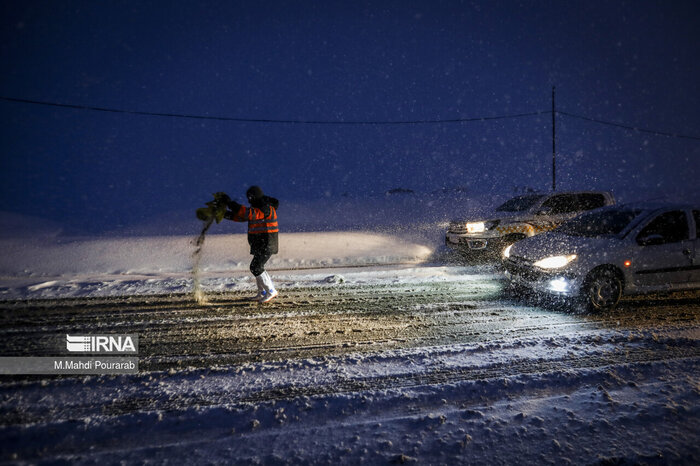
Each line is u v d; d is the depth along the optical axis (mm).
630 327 4367
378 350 3695
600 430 2367
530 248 5633
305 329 4297
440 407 2666
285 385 2957
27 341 3867
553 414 2555
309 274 7250
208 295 5734
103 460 2105
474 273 7422
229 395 2805
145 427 2410
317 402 2688
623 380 3014
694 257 5367
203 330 4246
